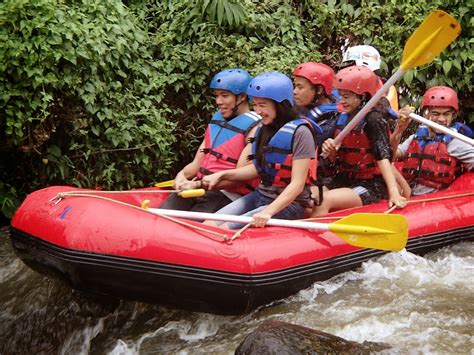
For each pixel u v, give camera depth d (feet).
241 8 18.63
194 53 18.08
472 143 13.62
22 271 13.92
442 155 14.58
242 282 10.36
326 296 11.19
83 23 16.02
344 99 13.19
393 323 10.15
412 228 12.46
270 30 19.60
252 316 10.91
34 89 14.89
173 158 18.26
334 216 12.01
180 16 18.56
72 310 12.33
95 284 10.41
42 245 10.54
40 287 13.12
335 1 20.43
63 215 10.57
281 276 10.66
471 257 12.71
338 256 11.46
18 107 14.85
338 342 9.12
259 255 10.51
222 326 11.01
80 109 16.02
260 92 11.39
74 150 16.39
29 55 14.70
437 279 11.68
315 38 20.65
